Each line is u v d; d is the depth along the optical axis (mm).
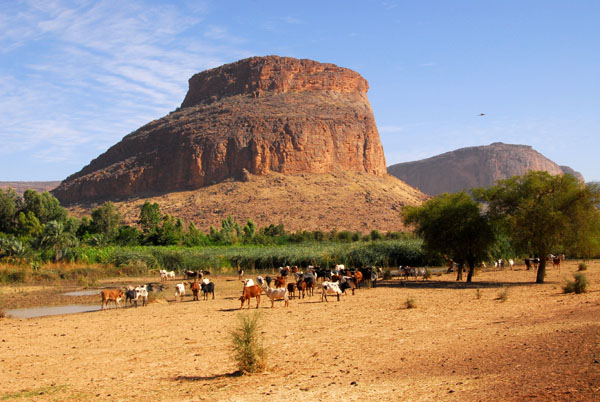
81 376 11078
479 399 7137
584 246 32344
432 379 8711
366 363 10625
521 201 33344
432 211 39438
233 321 19047
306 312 20766
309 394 8359
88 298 32344
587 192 32156
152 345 14742
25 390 9961
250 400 8281
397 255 52312
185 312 23000
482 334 12984
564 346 10102
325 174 194250
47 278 47062
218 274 52812
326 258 52031
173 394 9078
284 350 12812
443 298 24219
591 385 7074
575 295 21688
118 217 107500
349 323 17078
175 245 85188
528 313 16672
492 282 34500
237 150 193625
